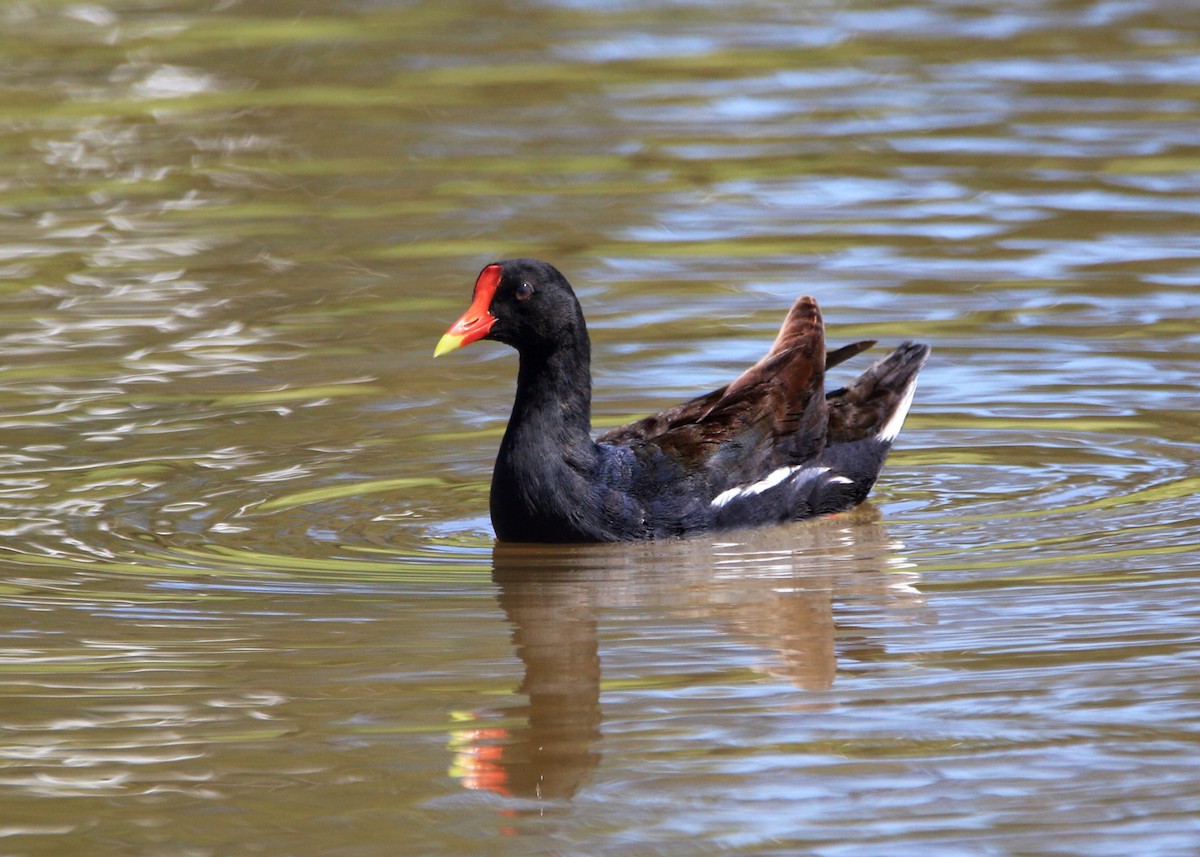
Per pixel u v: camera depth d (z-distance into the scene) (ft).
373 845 26.35
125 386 51.42
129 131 80.28
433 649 33.68
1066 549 38.73
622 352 53.26
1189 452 45.19
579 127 79.10
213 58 91.50
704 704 30.83
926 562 38.32
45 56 92.17
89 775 28.66
